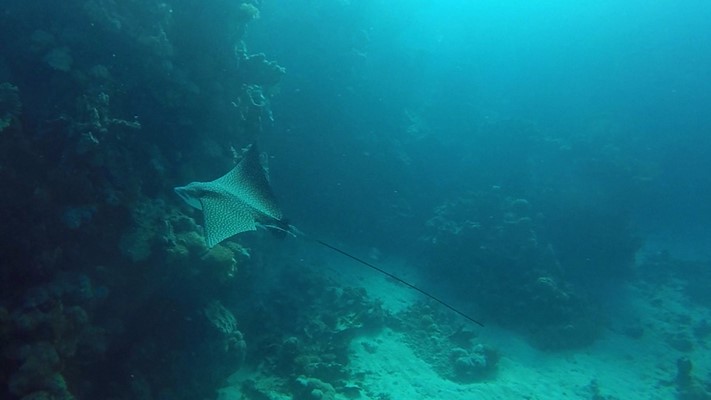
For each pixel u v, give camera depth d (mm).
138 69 8734
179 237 7828
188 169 9203
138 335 7797
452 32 37281
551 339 13688
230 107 10523
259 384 8961
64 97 7590
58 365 5598
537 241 15953
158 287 7656
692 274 21266
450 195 20688
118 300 7199
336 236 17984
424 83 25812
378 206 19156
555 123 32406
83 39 8117
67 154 6887
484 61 37312
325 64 18547
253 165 5535
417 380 10484
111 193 7094
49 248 6551
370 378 10086
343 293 13102
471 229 16234
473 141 22328
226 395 8453
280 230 4570
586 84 39750
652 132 39438
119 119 8023
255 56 11836
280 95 18078
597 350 13859
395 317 13031
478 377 11250
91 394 6641
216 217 4430
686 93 39938
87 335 6344
